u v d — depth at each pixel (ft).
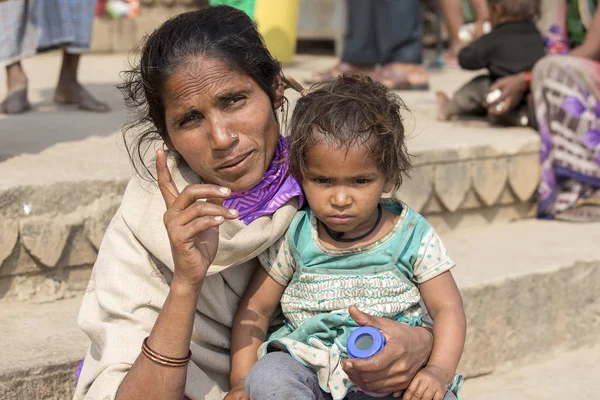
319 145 7.02
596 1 16.96
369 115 7.04
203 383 7.37
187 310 6.51
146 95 6.93
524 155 14.56
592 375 11.57
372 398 7.36
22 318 9.70
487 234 13.92
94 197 10.50
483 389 11.03
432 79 24.29
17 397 8.25
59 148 12.64
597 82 14.49
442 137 14.44
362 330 6.86
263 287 7.68
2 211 9.84
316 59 29.22
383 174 7.17
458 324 7.38
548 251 12.86
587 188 14.89
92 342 7.36
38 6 15.65
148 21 29.22
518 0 15.89
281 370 7.08
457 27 28.40
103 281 7.26
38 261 10.19
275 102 7.36
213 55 6.67
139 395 6.59
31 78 21.33
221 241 7.09
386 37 21.08
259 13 24.80
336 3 30.22
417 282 7.61
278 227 7.39
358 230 7.46
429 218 13.71
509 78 15.48
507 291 11.46
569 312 12.34
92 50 28.30
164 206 7.27
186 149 6.91
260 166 7.05
